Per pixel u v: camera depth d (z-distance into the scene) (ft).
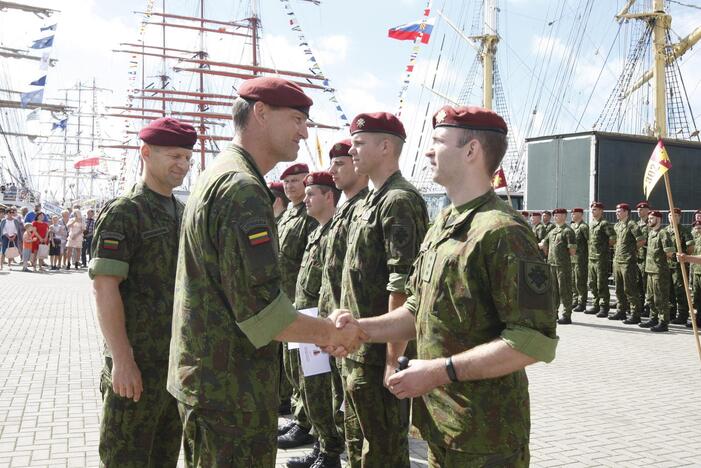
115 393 9.96
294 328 7.16
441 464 7.21
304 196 18.12
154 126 10.60
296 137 7.82
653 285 35.63
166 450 10.66
